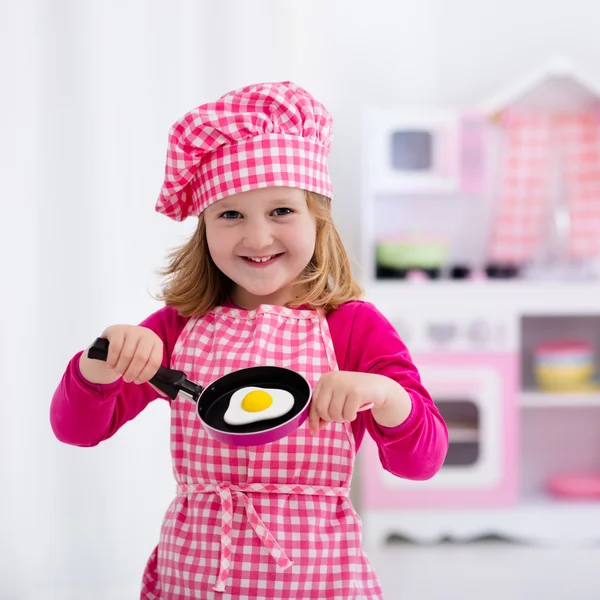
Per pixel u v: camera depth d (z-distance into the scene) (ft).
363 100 8.43
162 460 7.06
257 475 3.00
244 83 7.29
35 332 6.77
